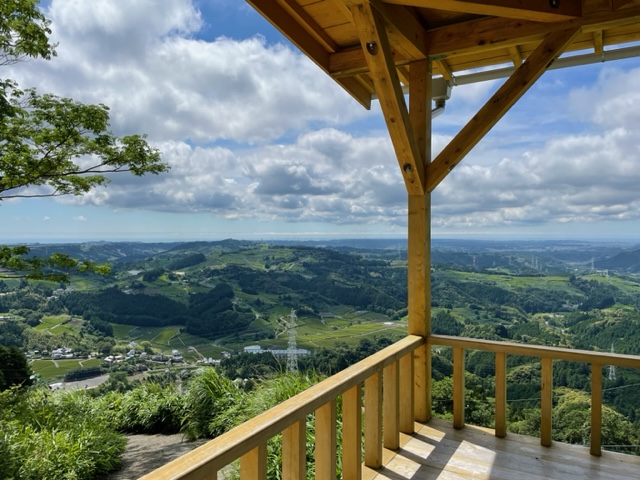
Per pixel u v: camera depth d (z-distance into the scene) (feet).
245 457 4.67
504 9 7.18
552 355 8.69
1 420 18.07
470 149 9.08
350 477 7.00
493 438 9.18
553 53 8.16
